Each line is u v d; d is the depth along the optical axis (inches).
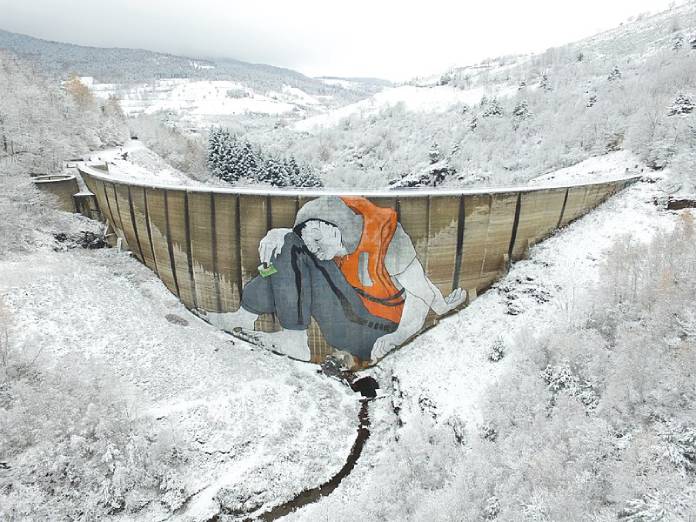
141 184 1825.8
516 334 1491.1
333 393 1622.8
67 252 1866.4
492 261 1761.8
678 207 1667.1
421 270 1704.0
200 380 1507.1
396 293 1699.1
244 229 1683.1
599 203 1879.9
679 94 2092.8
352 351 1732.3
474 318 1697.8
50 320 1482.5
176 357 1560.0
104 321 1576.0
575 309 1387.8
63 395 1227.9
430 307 1737.2
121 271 1877.5
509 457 1067.9
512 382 1263.5
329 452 1384.1
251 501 1221.1
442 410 1391.5
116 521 1128.2
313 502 1236.5
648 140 2105.1
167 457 1248.2
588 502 893.8
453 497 1018.7
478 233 1707.7
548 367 1248.2
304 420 1470.2
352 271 1674.5
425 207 1648.6
